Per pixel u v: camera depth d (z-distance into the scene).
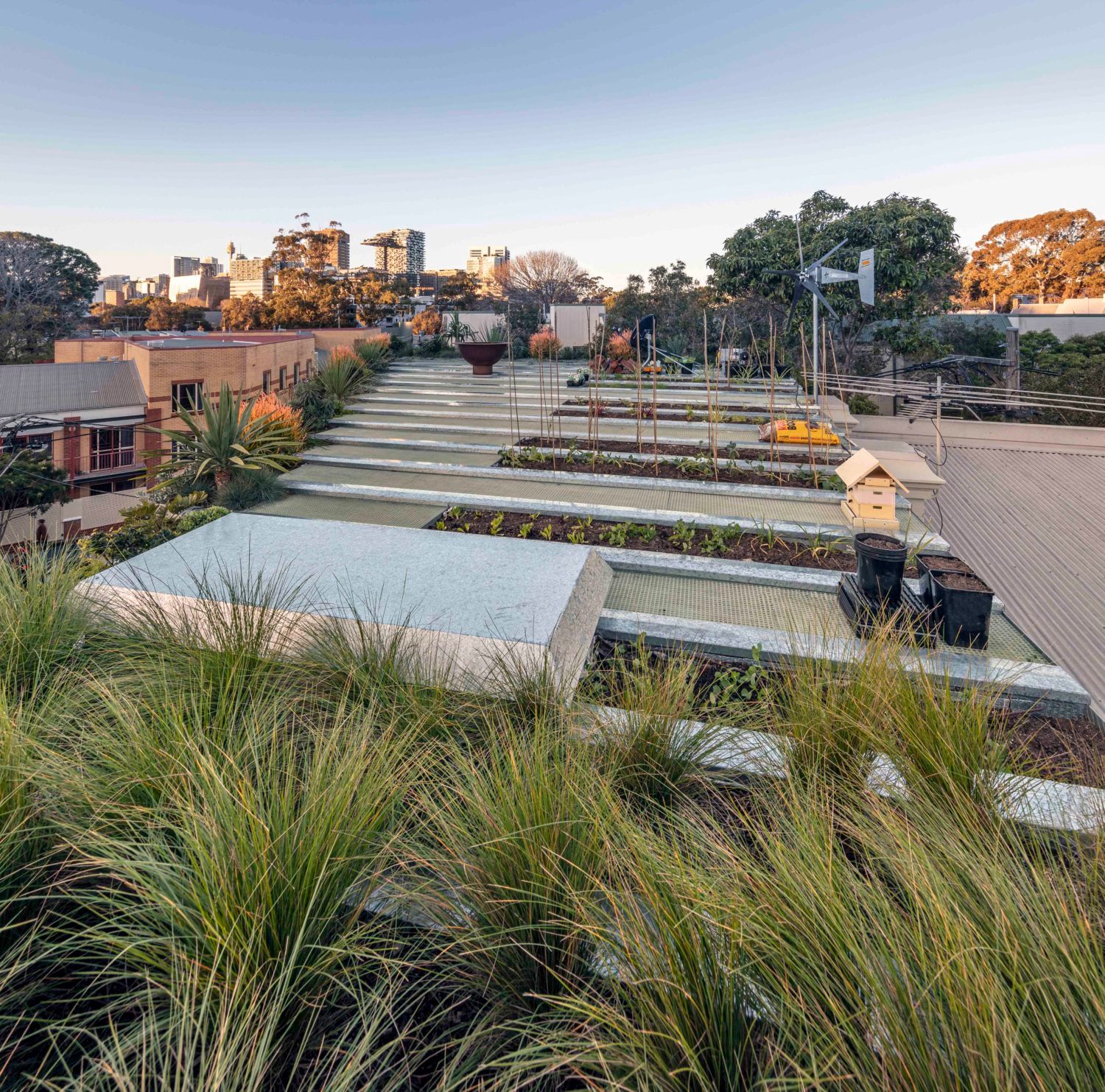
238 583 3.89
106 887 1.77
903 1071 1.13
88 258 53.03
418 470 8.45
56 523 17.56
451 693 2.91
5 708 2.17
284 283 49.00
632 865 1.67
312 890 1.67
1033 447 13.23
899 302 18.91
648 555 5.54
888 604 4.24
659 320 29.14
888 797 2.22
